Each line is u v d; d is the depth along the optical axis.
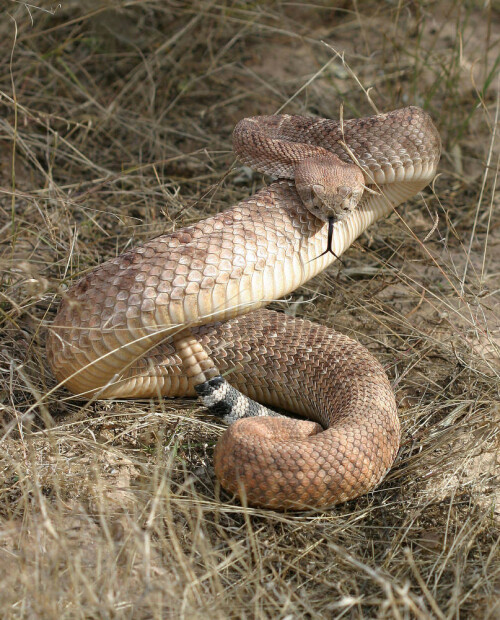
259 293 1.17
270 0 1.68
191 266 1.15
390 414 1.15
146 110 1.54
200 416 1.20
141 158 1.48
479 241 1.41
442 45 1.64
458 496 1.14
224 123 1.54
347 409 1.16
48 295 1.27
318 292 1.33
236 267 1.16
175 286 1.14
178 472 1.15
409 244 1.40
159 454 1.13
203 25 1.64
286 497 1.11
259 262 1.17
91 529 1.09
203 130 1.53
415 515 1.12
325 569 1.09
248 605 1.06
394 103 1.52
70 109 1.52
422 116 1.23
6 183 1.43
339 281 1.34
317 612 1.06
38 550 1.06
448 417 1.20
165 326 1.15
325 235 1.20
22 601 1.04
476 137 1.54
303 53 1.64
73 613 1.04
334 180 1.19
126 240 1.37
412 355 1.26
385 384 1.18
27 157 1.45
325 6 1.70
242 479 1.11
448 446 1.17
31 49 1.55
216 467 1.12
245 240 1.17
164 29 1.62
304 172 1.19
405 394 1.24
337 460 1.11
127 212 1.40
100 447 1.15
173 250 1.15
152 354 1.20
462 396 1.22
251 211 1.18
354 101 1.56
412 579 1.08
